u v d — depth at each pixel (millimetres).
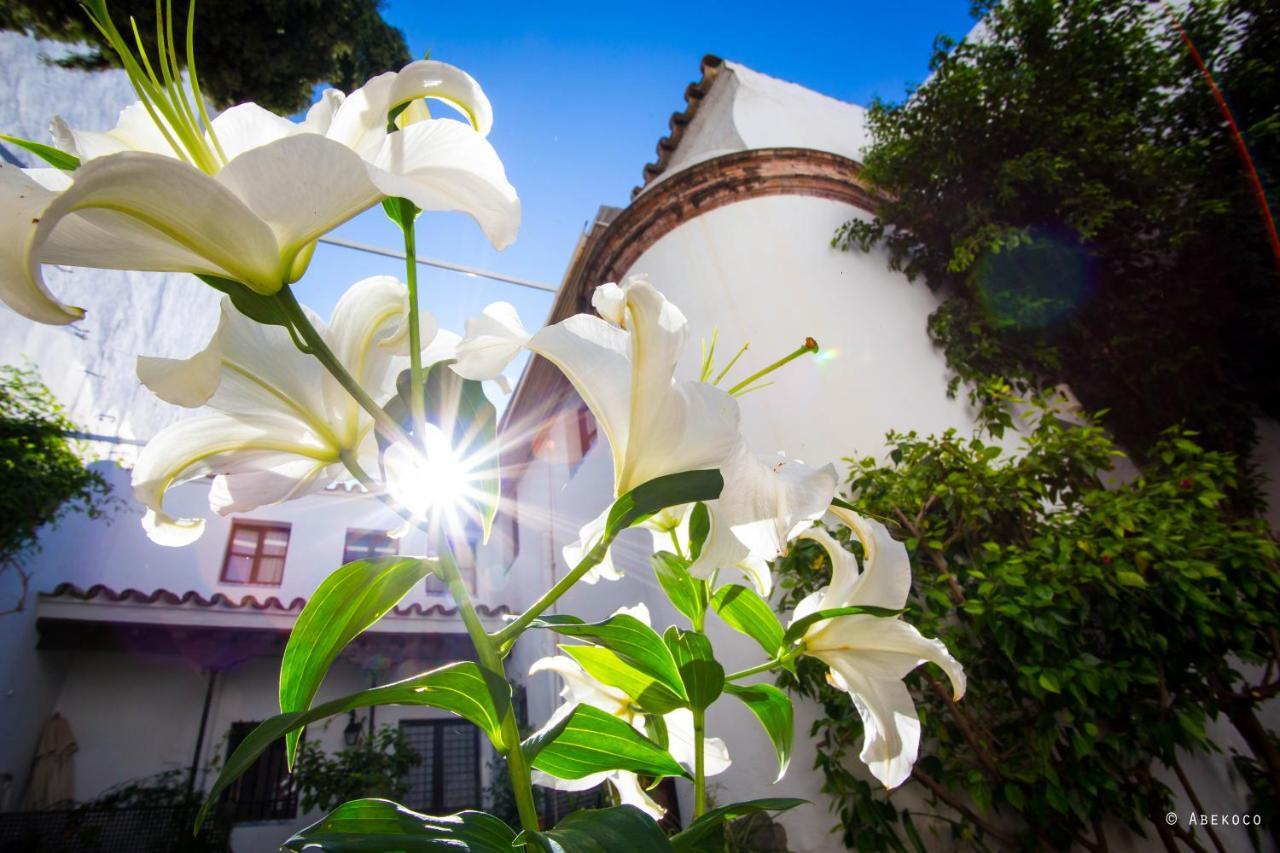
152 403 8336
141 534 7914
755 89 6195
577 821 490
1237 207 5098
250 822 6520
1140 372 5023
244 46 5625
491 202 573
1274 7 5281
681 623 4020
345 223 536
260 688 7422
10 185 470
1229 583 2916
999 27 5527
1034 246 5047
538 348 659
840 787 3020
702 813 693
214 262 504
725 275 4766
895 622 860
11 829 5461
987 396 4527
